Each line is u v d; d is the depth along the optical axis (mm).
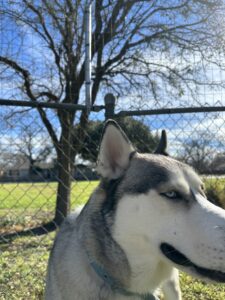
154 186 448
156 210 445
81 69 1754
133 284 476
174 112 763
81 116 1093
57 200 1407
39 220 1688
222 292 738
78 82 1764
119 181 479
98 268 473
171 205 440
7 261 975
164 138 588
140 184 458
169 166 465
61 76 1801
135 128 981
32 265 926
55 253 526
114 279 472
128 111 750
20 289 759
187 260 430
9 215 1761
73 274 485
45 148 1382
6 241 1252
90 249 479
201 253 412
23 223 1628
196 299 711
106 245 470
